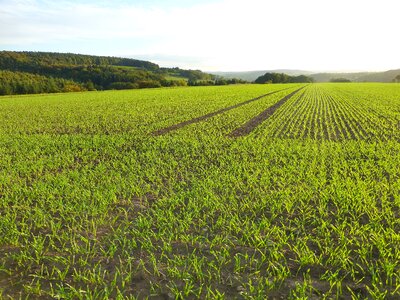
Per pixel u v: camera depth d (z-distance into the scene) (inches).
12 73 4269.2
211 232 293.4
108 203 360.5
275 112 1242.6
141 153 630.5
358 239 273.3
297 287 210.7
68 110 1497.3
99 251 270.8
